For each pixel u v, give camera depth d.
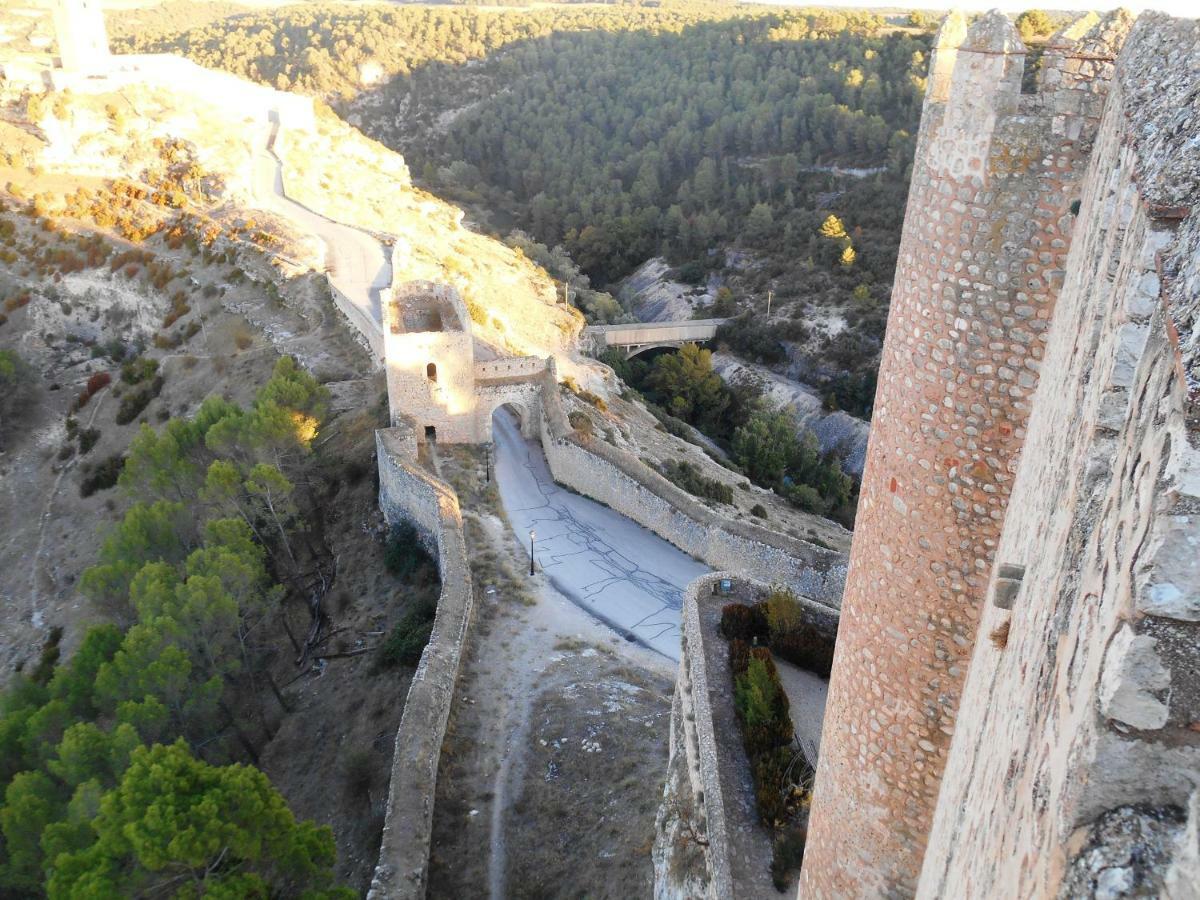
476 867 19.66
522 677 26.61
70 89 82.81
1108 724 3.59
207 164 78.69
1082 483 4.93
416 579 33.91
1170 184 4.70
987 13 7.60
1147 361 4.32
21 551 49.94
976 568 8.74
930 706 9.43
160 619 26.69
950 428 8.59
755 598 19.98
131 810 16.44
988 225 7.87
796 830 13.90
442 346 41.97
